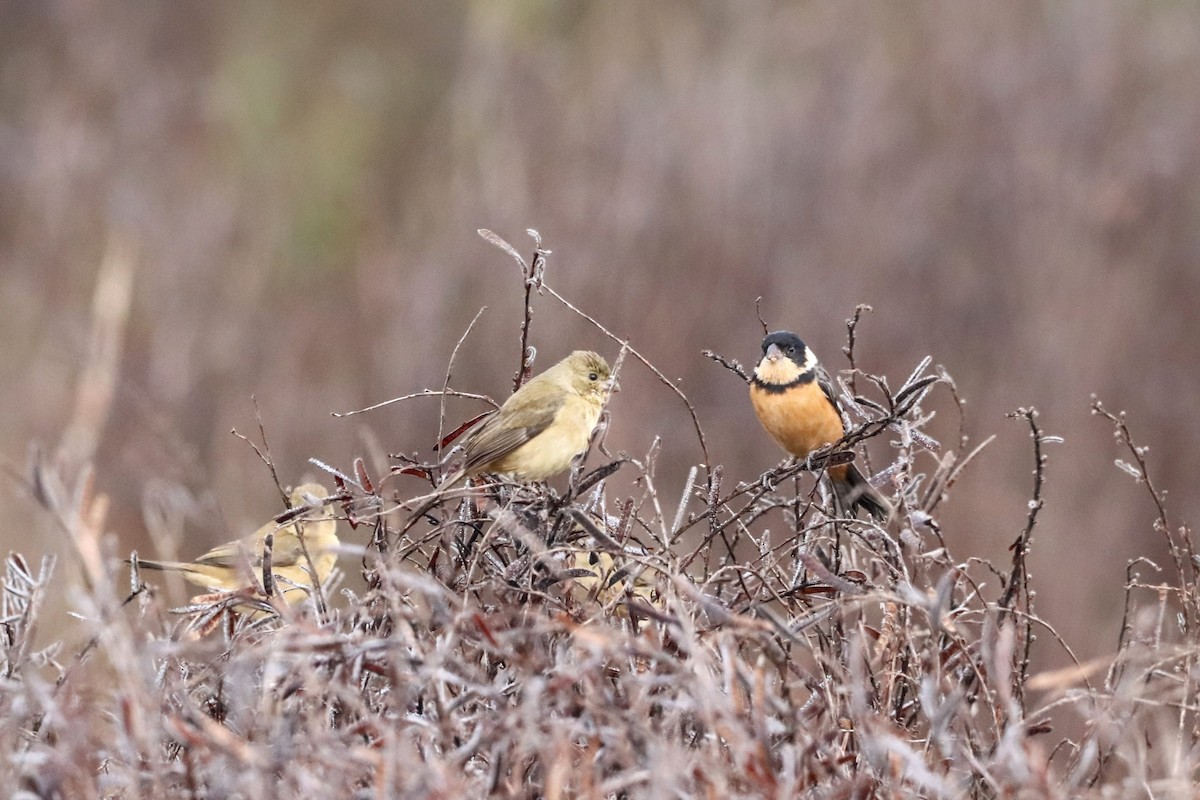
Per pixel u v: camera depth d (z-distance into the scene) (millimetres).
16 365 19172
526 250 19766
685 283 19031
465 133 23578
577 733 4832
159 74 27812
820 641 6168
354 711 5133
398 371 18625
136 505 14961
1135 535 16578
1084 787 5473
